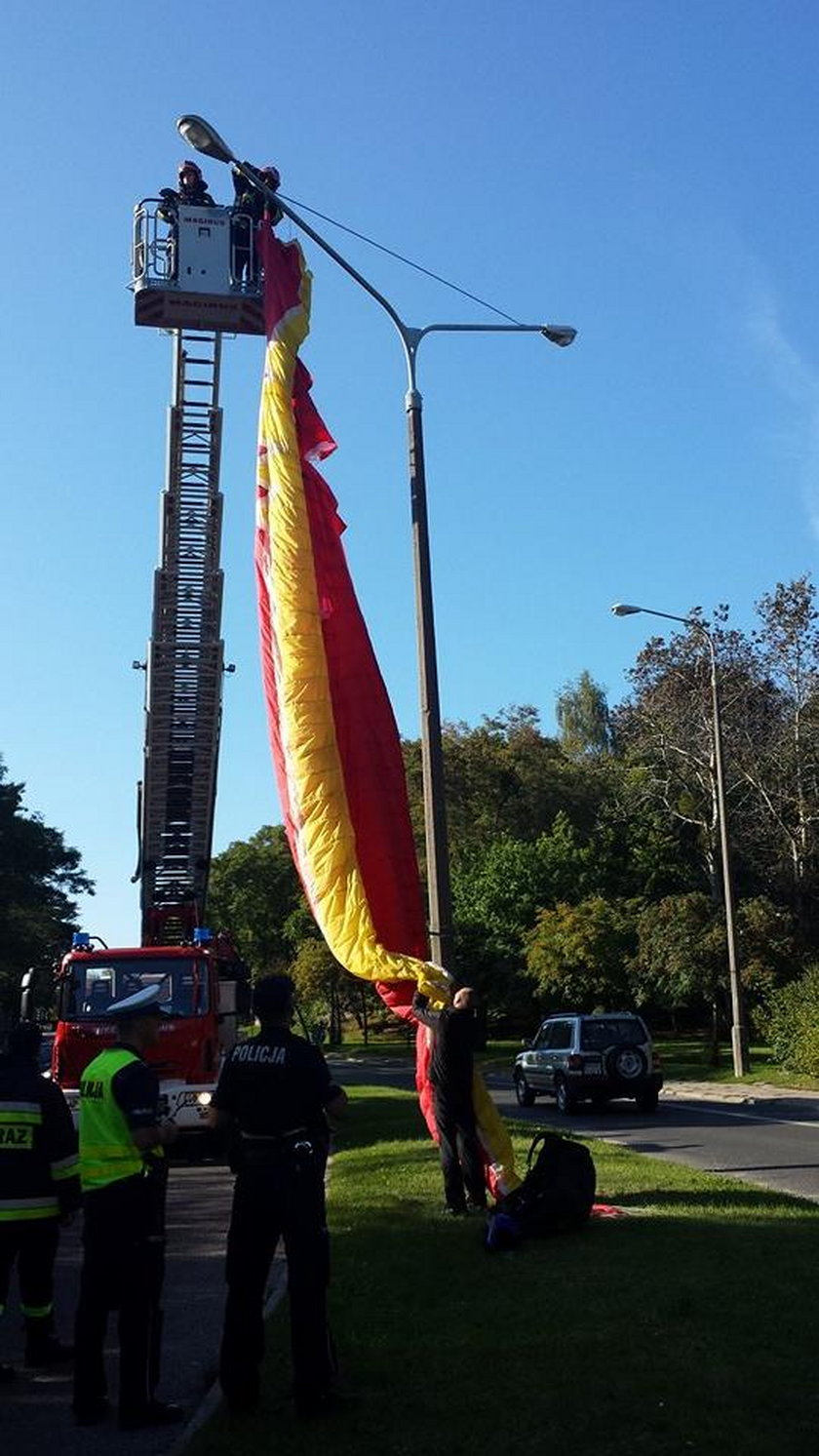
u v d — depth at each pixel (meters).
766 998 38.66
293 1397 5.82
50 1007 18.14
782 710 47.81
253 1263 5.90
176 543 19.58
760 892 48.16
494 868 54.72
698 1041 55.31
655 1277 7.87
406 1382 6.06
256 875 78.00
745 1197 11.31
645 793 52.28
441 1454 5.15
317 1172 5.97
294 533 12.52
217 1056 16.98
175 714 20.97
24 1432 5.94
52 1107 7.08
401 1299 7.58
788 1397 5.62
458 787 67.12
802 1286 7.56
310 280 14.06
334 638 12.41
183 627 20.27
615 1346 6.42
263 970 75.94
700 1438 5.14
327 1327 5.83
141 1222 6.02
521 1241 9.02
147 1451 5.65
